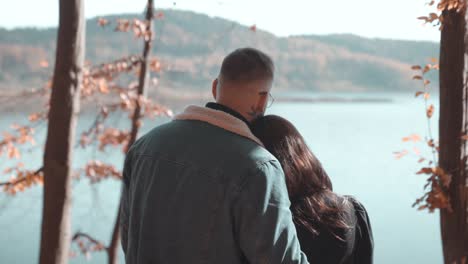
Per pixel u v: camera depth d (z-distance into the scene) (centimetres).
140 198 136
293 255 121
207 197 123
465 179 235
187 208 125
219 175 123
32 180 385
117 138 480
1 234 1158
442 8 221
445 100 236
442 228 242
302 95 8856
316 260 140
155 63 465
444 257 245
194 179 125
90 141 482
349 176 3144
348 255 142
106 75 458
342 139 5344
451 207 237
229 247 123
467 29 228
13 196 393
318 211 141
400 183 2905
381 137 5597
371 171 3334
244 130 129
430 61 247
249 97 133
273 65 137
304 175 145
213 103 134
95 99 467
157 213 129
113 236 505
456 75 231
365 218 149
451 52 231
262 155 124
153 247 129
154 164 132
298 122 7000
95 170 484
